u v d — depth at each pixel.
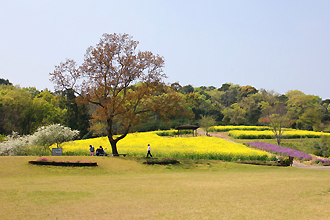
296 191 13.03
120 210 9.36
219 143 50.41
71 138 36.34
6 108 69.81
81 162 22.39
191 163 28.20
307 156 38.53
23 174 18.38
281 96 133.50
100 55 29.62
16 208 9.23
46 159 21.78
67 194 11.78
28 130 79.06
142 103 32.41
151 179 17.58
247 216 8.76
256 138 69.12
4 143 30.75
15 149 30.45
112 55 30.45
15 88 85.81
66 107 83.00
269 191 13.07
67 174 19.69
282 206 10.08
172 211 9.34
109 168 22.89
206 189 13.58
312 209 9.60
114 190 13.06
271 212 9.24
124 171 22.55
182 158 31.48
